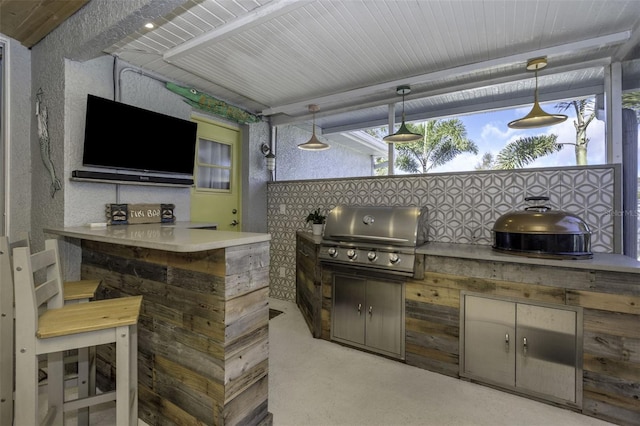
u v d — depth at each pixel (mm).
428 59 2678
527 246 2049
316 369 2338
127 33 1903
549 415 1842
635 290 1728
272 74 3008
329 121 4727
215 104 3443
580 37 2314
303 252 3461
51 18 2137
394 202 3193
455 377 2240
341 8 1980
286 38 2348
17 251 1174
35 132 2486
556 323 1924
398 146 4441
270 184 4289
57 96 2299
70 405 1471
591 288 1831
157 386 1682
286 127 4805
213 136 3771
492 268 2113
